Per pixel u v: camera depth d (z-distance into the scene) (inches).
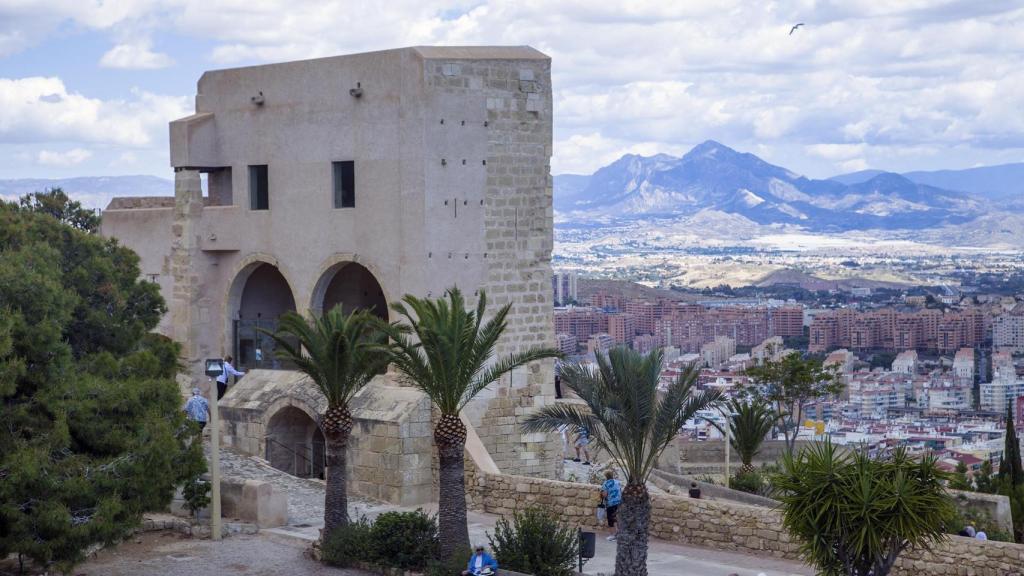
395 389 1595.7
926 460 1047.0
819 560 1034.1
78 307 1395.2
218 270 1932.8
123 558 1267.2
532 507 1418.6
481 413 1692.9
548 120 1742.1
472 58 1680.6
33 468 1088.2
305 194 1801.2
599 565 1251.2
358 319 1326.3
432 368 1251.2
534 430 1230.3
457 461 1242.0
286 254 1833.2
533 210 1738.4
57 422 1136.2
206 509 1416.1
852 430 5551.2
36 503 1113.4
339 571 1234.0
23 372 1114.7
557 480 1588.3
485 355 1272.1
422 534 1263.5
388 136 1691.7
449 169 1669.5
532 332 1738.4
